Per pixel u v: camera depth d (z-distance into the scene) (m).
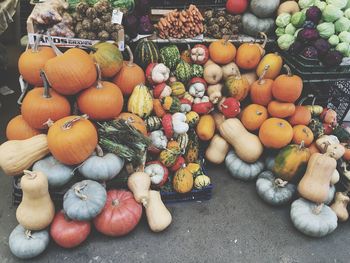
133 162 2.73
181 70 3.19
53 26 2.88
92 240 2.58
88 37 2.94
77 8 2.92
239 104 3.18
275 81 3.03
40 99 2.53
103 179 2.56
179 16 3.23
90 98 2.61
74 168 2.54
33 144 2.50
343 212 2.84
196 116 3.15
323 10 3.15
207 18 3.39
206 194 2.97
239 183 3.20
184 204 2.95
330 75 3.13
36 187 2.23
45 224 2.39
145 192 2.61
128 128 2.64
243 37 3.46
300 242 2.71
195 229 2.74
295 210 2.76
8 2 3.81
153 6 3.42
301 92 3.29
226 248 2.62
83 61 2.54
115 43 2.99
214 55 3.25
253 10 3.34
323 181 2.71
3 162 2.46
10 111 3.86
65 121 2.44
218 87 3.32
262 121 3.12
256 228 2.79
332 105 3.61
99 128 2.73
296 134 3.03
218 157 3.24
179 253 2.56
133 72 2.96
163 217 2.64
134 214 2.54
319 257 2.61
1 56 4.28
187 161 3.14
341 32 3.11
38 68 2.68
